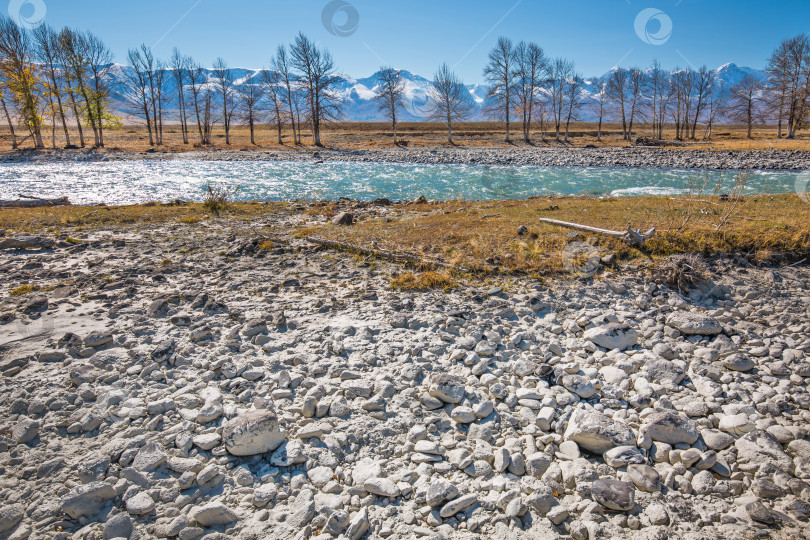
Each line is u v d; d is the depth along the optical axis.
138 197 24.02
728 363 6.09
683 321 7.14
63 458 4.34
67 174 35.12
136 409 5.02
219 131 111.31
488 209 16.77
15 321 7.06
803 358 6.21
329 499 3.91
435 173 36.25
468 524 3.70
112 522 3.63
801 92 62.34
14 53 52.03
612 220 12.67
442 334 6.81
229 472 4.25
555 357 6.32
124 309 7.58
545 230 11.96
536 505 3.88
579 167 40.31
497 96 71.88
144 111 65.38
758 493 4.03
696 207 14.52
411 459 4.41
